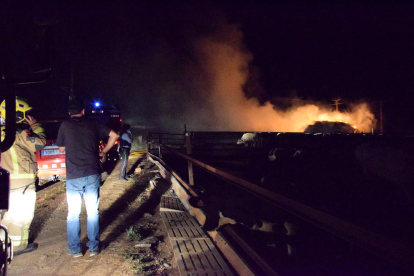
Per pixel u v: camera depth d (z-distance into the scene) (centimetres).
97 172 387
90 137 382
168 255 390
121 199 673
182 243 378
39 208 610
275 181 484
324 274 289
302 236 353
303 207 194
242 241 327
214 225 437
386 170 429
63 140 377
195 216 501
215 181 815
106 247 415
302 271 299
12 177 392
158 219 537
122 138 873
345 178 489
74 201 379
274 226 381
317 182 467
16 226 399
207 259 333
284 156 633
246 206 477
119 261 371
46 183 898
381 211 344
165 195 652
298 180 489
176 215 517
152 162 1226
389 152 443
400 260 131
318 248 329
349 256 306
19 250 400
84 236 459
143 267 355
